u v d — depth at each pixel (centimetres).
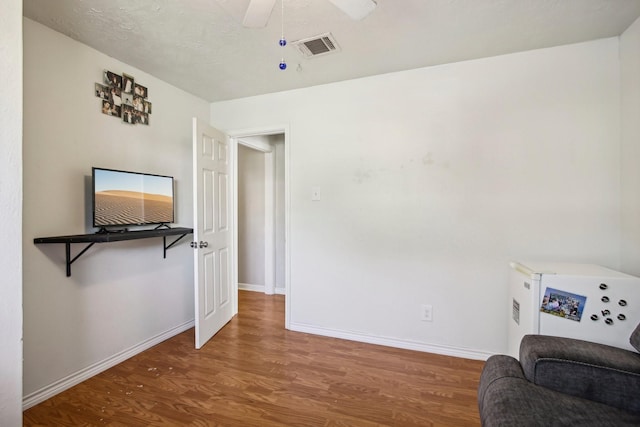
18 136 121
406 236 255
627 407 112
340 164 273
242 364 230
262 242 430
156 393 194
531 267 183
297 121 288
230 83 274
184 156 292
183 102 289
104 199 207
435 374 216
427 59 232
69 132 199
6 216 118
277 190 416
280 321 318
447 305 245
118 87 230
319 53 222
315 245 283
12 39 119
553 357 123
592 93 209
